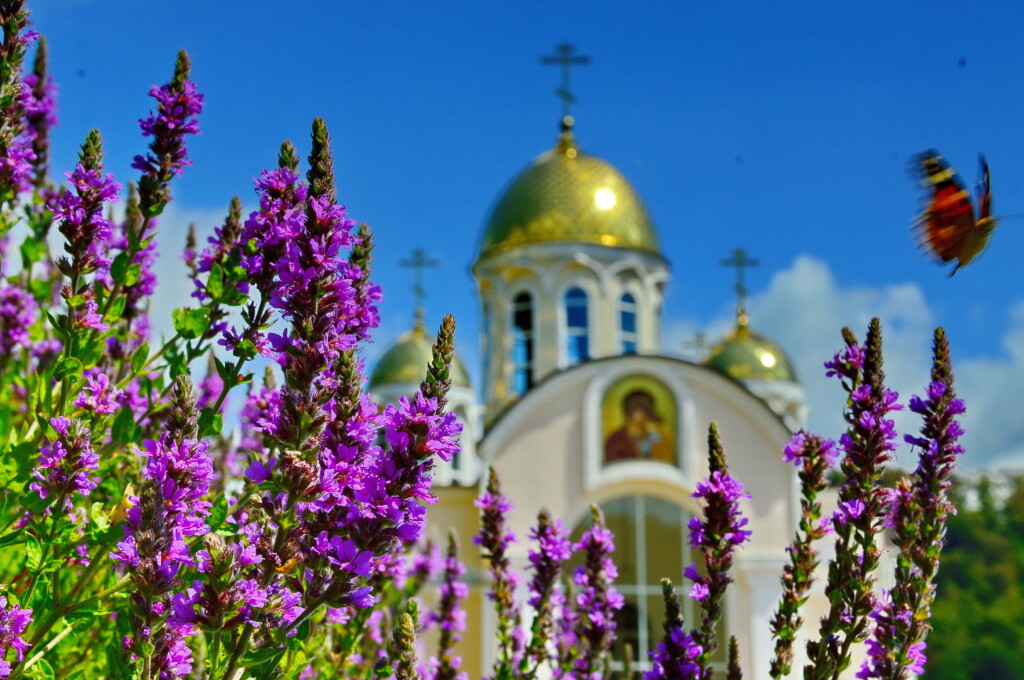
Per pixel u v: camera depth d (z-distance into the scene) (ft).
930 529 19.47
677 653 19.94
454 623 31.83
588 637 26.96
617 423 96.78
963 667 198.49
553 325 115.24
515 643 28.68
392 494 15.06
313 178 16.57
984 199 16.60
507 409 97.14
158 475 14.84
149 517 14.53
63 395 18.67
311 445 15.15
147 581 14.38
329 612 20.76
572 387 98.02
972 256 16.56
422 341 144.97
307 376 15.49
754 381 131.85
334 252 15.98
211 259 20.72
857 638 18.92
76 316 18.74
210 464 15.25
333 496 14.93
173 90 20.31
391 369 140.97
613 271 116.98
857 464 19.31
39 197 24.84
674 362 97.45
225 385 17.56
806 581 20.80
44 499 16.96
